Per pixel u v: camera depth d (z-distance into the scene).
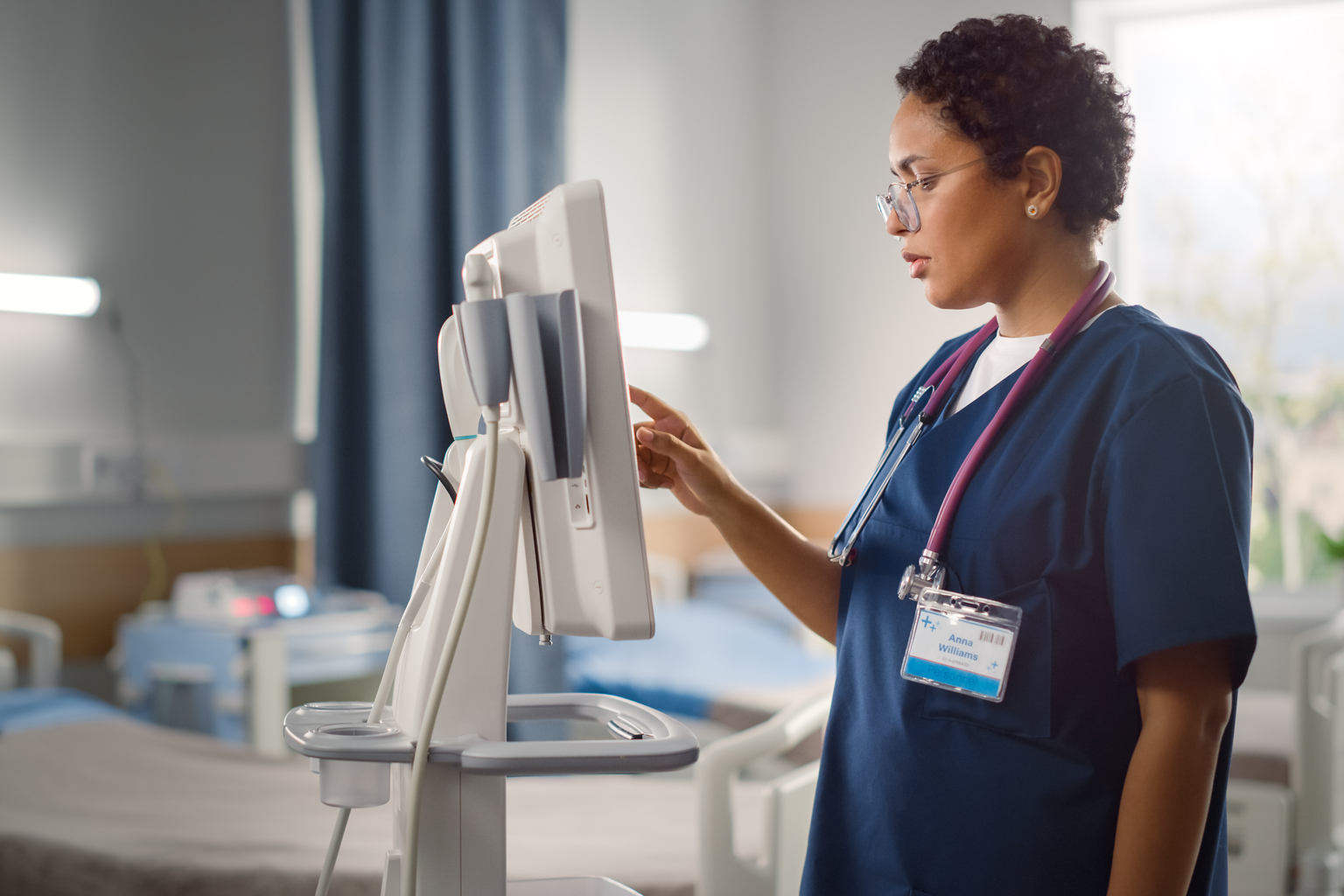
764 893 1.40
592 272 0.81
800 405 4.12
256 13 3.11
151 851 1.58
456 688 0.81
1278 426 3.46
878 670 0.97
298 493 3.16
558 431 0.81
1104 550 0.86
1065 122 0.90
